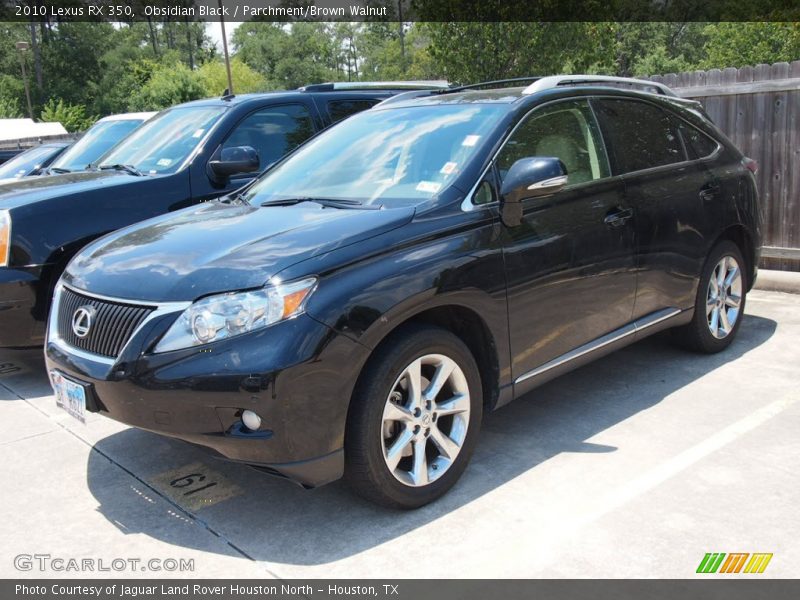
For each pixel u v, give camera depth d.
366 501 3.46
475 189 3.62
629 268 4.25
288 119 6.56
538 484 3.52
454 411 3.44
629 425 4.14
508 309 3.59
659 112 4.84
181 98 58.62
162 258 3.36
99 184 5.51
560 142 4.11
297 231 3.32
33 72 83.25
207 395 2.92
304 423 2.95
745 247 5.34
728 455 3.72
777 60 38.59
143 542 3.20
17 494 3.66
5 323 5.00
